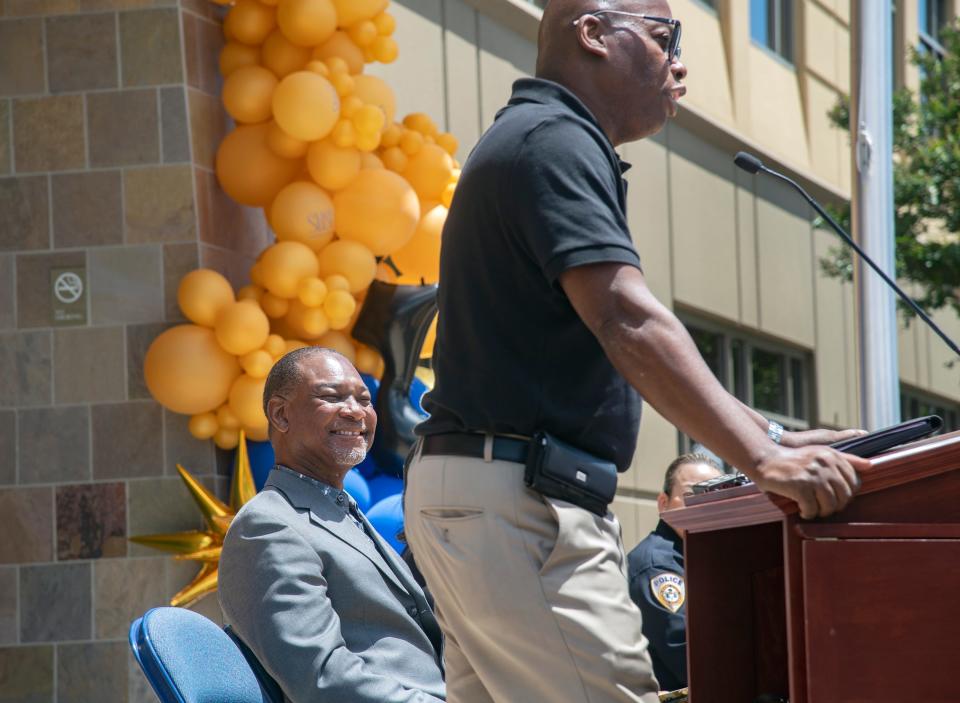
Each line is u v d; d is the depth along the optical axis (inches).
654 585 196.1
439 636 171.9
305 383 175.6
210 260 305.0
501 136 106.3
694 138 562.3
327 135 291.1
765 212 609.6
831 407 656.4
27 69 310.2
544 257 100.0
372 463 291.9
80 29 308.8
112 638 294.4
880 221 304.7
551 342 104.2
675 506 213.0
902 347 722.8
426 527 106.5
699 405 92.7
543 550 102.8
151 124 304.8
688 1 566.6
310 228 289.7
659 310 96.1
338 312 284.7
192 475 294.0
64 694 294.4
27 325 304.8
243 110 297.4
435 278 321.4
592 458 104.3
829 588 84.2
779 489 86.0
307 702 152.4
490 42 446.6
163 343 284.4
